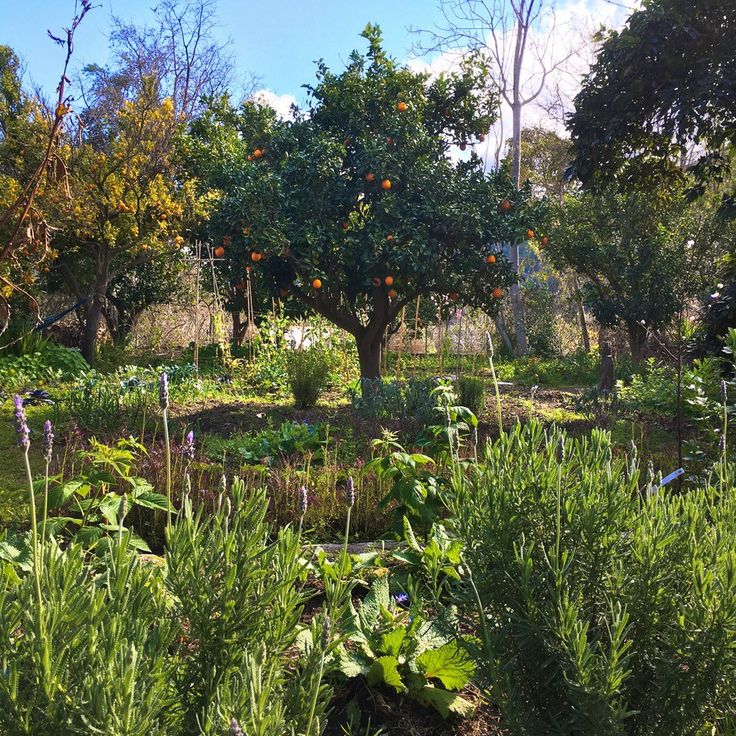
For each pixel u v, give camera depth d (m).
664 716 1.83
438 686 2.53
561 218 21.31
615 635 1.70
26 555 2.71
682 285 19.11
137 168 17.05
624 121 8.84
